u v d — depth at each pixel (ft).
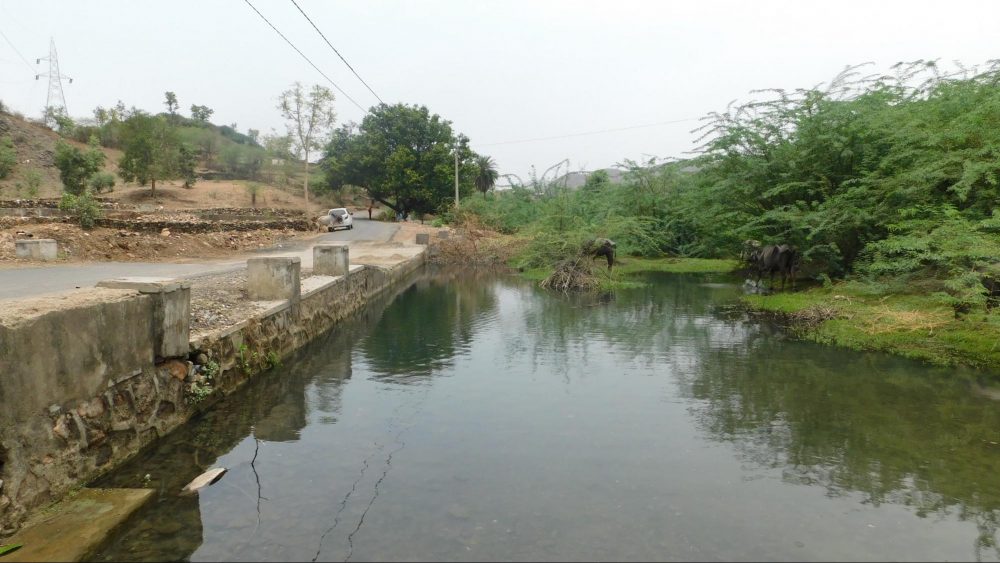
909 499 13.33
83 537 11.09
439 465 15.06
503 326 35.32
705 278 60.29
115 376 14.70
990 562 10.80
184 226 60.85
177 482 13.98
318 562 10.71
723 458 15.57
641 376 23.72
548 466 15.01
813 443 16.60
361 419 18.56
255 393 21.12
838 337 29.86
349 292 39.40
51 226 47.67
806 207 44.32
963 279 25.80
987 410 19.20
